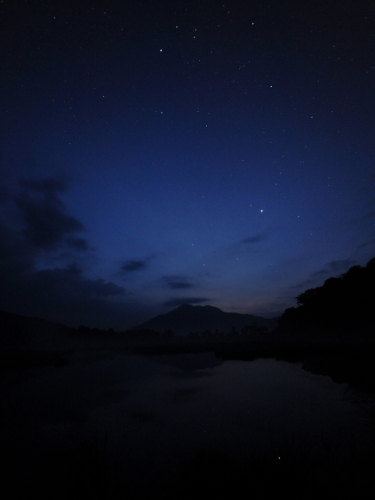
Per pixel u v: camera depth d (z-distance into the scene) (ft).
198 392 55.77
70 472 14.32
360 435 27.27
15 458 25.46
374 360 76.95
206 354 148.36
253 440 28.68
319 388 52.16
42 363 126.82
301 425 32.37
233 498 13.35
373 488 14.65
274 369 81.56
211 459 17.84
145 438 31.22
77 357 160.04
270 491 12.85
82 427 36.70
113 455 26.22
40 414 44.09
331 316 211.82
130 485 18.75
